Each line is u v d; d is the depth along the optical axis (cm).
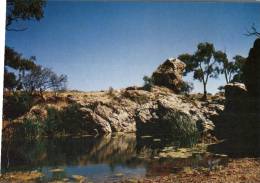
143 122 1427
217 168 933
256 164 963
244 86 1296
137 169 954
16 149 1160
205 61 1296
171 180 848
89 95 1547
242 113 1264
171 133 1330
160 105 1401
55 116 1394
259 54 1262
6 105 1343
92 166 988
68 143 1263
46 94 1397
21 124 1311
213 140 1259
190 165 971
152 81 1481
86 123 1445
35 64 1287
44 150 1152
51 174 926
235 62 1292
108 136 1414
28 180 889
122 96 1552
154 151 1139
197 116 1337
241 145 1161
